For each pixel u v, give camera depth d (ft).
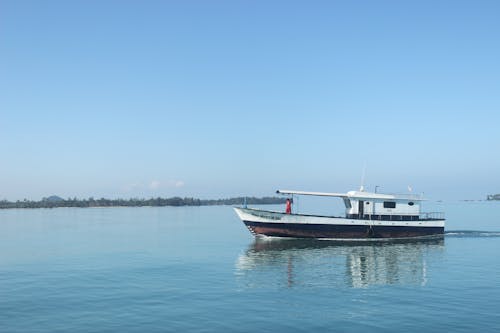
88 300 111.14
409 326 89.15
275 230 234.38
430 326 89.10
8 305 107.14
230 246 224.74
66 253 200.95
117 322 92.68
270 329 87.71
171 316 96.48
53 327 89.92
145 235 297.12
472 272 147.64
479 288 122.72
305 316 96.22
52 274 148.25
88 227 386.11
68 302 109.40
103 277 141.59
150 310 101.30
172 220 516.73
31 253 202.18
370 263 167.12
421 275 143.02
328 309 101.76
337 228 232.53
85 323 92.22
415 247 215.10
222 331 86.69
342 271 150.51
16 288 126.31
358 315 96.94
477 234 274.98
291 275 143.23
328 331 86.69
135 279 137.59
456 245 223.51
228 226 397.39
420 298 111.65
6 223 460.55
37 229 363.15
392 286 126.21
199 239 265.13
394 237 239.09
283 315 96.99
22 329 88.89
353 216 238.48
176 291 120.16
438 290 120.57
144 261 174.50
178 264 166.30
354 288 123.75
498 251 201.16
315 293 117.70
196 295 115.44
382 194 239.91
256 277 139.95
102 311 100.94
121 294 117.19
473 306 103.40
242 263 167.94
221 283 130.93
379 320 93.20
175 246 226.17
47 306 106.01
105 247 224.33
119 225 415.64
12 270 157.07
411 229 241.76
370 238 236.02
